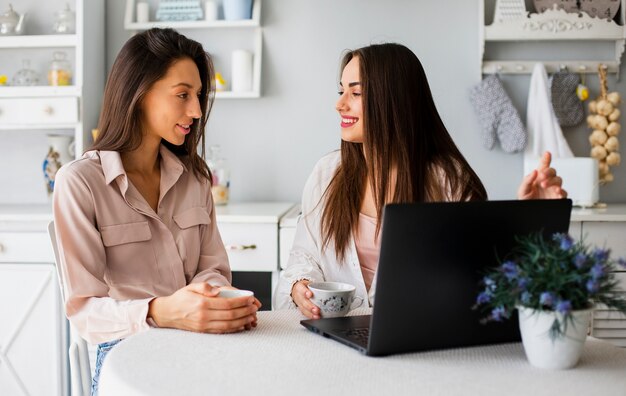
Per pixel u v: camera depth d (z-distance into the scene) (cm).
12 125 281
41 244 259
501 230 115
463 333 118
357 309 154
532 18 286
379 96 177
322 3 302
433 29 299
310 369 107
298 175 308
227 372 106
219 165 291
